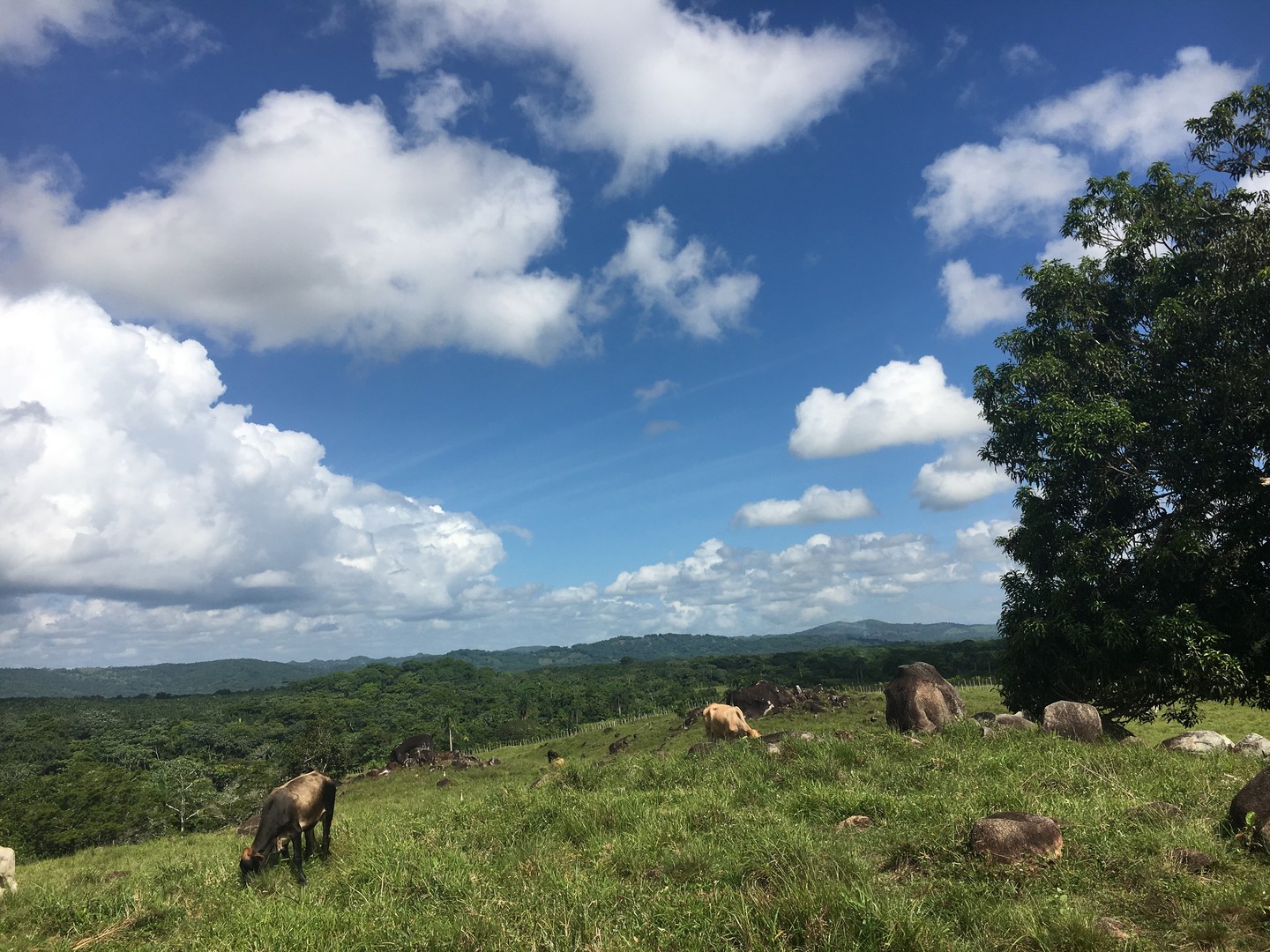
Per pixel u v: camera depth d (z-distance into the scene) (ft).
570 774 40.81
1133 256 63.57
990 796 24.02
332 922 20.58
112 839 178.70
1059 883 17.54
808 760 34.55
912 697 47.44
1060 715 40.29
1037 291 63.87
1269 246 53.98
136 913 26.02
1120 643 51.16
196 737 323.78
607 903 18.79
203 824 189.57
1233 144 61.26
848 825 24.17
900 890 17.83
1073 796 25.07
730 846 21.75
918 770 30.96
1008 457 63.52
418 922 19.52
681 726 158.10
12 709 444.14
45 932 25.88
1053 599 55.42
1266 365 50.62
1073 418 56.18
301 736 251.39
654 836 24.02
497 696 372.99
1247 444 53.72
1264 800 19.42
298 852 28.30
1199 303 55.83
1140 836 19.44
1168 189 62.75
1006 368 63.67
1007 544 62.69
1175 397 57.00
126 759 286.87
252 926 21.21
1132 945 14.24
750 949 15.46
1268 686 51.21
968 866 18.83
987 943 15.10
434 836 29.76
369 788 141.28
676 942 16.40
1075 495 59.62
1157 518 57.00
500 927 18.03
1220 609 53.36
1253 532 51.49
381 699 419.95
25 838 163.73
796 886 17.46
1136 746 36.35
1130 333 63.21
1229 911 15.11
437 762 163.22
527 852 24.57
